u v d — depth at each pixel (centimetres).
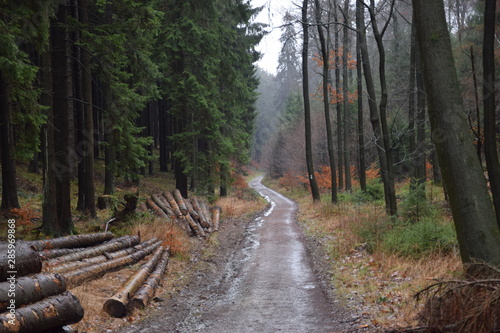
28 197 1797
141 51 1673
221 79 2409
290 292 829
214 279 991
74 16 1426
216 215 1917
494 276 471
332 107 4141
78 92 2259
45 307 467
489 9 687
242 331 612
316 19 1836
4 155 1413
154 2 1703
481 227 513
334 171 2186
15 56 1026
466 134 533
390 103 3253
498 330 411
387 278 818
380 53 1231
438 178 2139
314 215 2003
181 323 663
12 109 1391
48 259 791
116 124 1730
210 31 2120
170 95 2197
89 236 980
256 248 1351
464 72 2023
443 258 867
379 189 2252
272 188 5606
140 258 1037
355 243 1163
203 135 2294
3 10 1020
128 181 2661
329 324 613
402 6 1568
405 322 550
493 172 696
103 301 727
